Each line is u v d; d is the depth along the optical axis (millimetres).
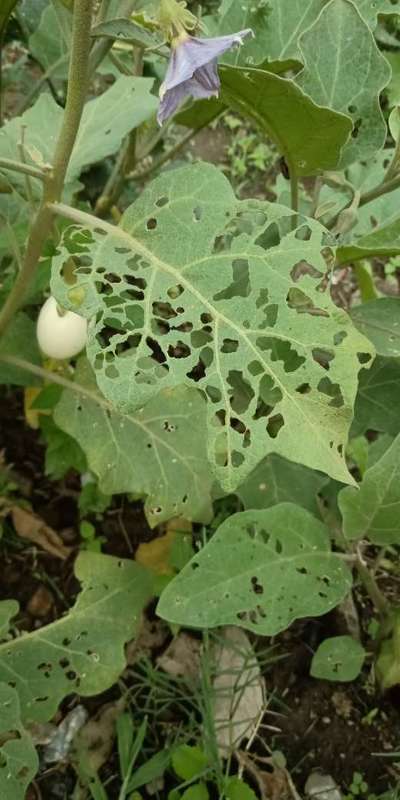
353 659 463
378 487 422
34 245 380
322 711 499
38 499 556
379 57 399
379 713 502
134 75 500
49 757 462
